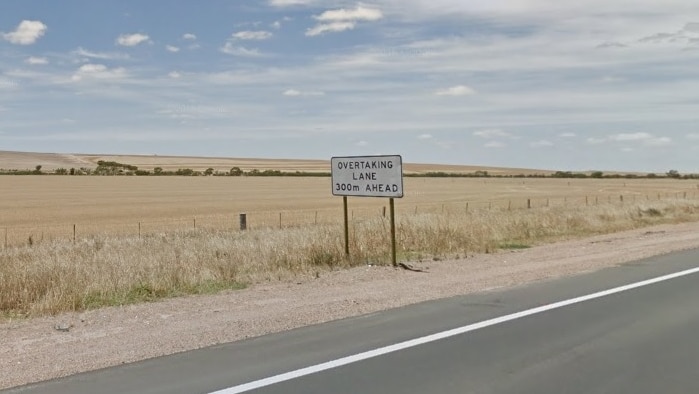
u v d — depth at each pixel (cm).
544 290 1142
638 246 1881
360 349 752
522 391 606
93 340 820
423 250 1788
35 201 6525
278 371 670
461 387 618
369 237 1783
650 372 662
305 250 1579
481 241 1972
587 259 1590
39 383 641
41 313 994
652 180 14650
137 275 1261
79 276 1209
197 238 2400
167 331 859
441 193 8038
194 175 14312
